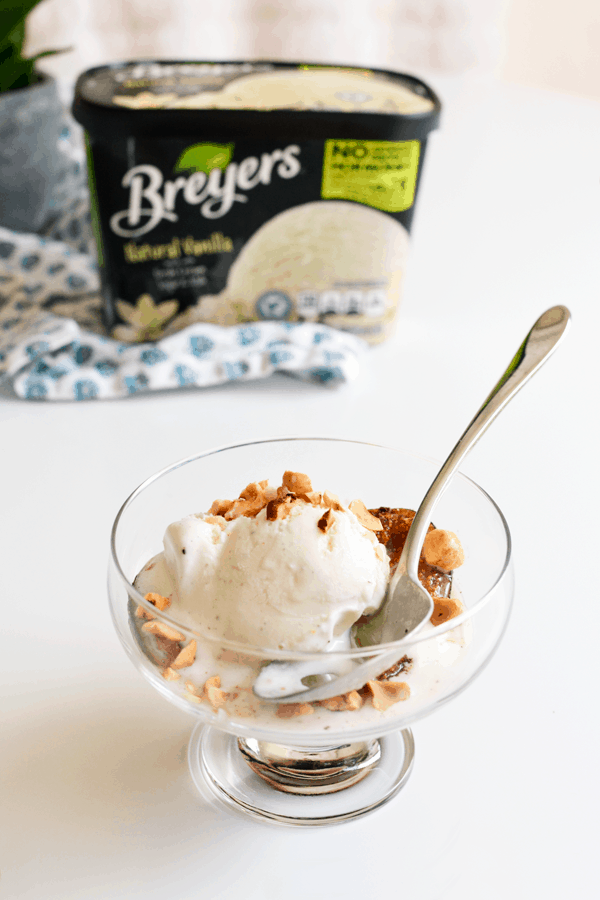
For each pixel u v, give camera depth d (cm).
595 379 66
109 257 63
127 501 44
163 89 63
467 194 88
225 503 45
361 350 67
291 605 42
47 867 41
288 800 43
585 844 42
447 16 119
